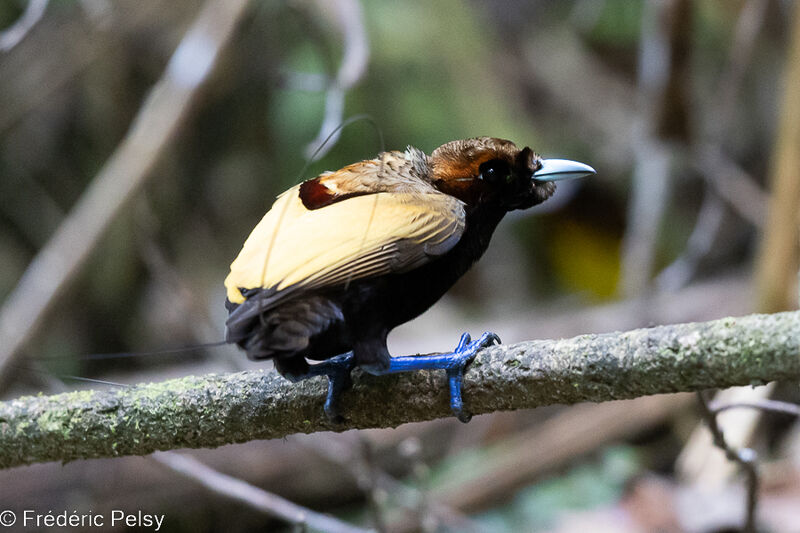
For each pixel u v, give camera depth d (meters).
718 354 4.79
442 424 13.72
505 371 5.46
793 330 4.63
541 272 19.58
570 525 11.53
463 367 5.63
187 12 15.27
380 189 6.10
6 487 11.82
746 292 15.27
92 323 16.06
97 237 12.59
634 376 5.04
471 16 16.78
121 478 12.12
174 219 16.28
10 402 6.23
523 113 18.36
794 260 9.77
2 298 16.56
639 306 14.55
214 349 11.51
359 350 5.64
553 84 19.48
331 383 5.84
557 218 19.41
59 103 16.45
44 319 12.58
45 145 16.80
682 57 11.83
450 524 10.98
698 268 17.61
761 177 17.95
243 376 6.06
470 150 6.64
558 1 19.95
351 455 10.52
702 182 17.50
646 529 11.12
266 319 5.22
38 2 10.12
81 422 6.07
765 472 11.16
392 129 16.38
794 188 9.64
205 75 12.32
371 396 5.84
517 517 12.48
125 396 6.10
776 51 15.31
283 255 5.39
